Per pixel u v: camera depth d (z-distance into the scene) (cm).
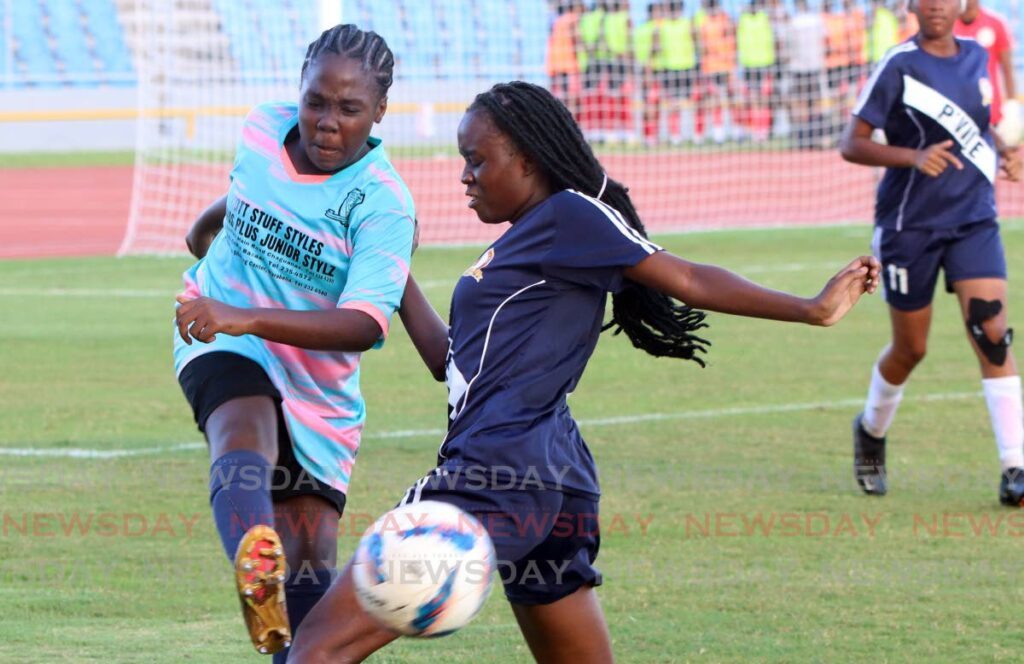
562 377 1163
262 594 1099
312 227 1332
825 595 1714
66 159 9538
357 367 1430
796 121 7406
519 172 1193
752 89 7444
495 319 1162
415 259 5181
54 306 4197
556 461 1144
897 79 2289
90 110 10188
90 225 6369
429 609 1034
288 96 7831
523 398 1146
